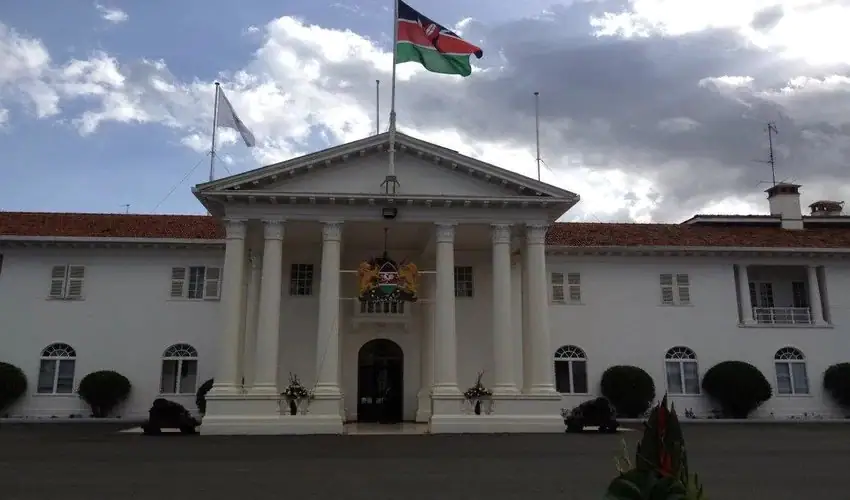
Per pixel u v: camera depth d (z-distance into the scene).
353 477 11.34
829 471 12.20
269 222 22.64
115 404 27.55
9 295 28.14
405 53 22.84
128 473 11.76
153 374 27.98
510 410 21.94
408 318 26.84
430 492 9.75
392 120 23.12
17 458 14.02
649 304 29.88
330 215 22.88
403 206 23.08
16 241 27.97
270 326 21.97
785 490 9.98
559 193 23.25
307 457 14.50
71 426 23.88
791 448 16.61
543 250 23.34
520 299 27.00
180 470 12.21
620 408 27.95
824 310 30.77
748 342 29.88
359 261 27.52
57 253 28.67
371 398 26.59
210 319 28.50
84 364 27.89
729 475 11.64
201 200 22.98
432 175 23.44
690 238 30.95
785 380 29.75
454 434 21.05
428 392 25.95
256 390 21.45
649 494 4.15
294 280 26.88
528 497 9.31
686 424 26.08
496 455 14.95
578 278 29.89
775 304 31.38
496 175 23.14
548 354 22.77
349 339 26.89
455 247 27.19
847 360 30.06
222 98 26.98
